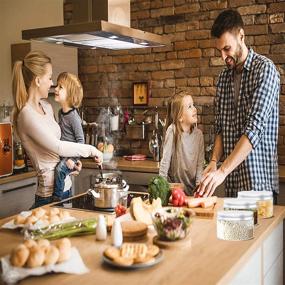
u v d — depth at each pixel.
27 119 2.54
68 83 3.49
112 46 3.25
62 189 2.69
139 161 4.14
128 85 4.52
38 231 1.74
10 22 4.73
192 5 4.14
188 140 3.30
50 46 4.30
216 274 1.39
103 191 2.26
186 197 2.29
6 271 1.35
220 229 1.77
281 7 3.77
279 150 3.83
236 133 2.60
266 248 1.93
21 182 3.65
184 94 3.36
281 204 3.37
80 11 2.89
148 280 1.34
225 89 2.65
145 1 4.36
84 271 1.41
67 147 2.56
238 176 2.59
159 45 3.22
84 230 1.79
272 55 3.84
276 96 2.46
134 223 1.81
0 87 4.72
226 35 2.44
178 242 1.63
